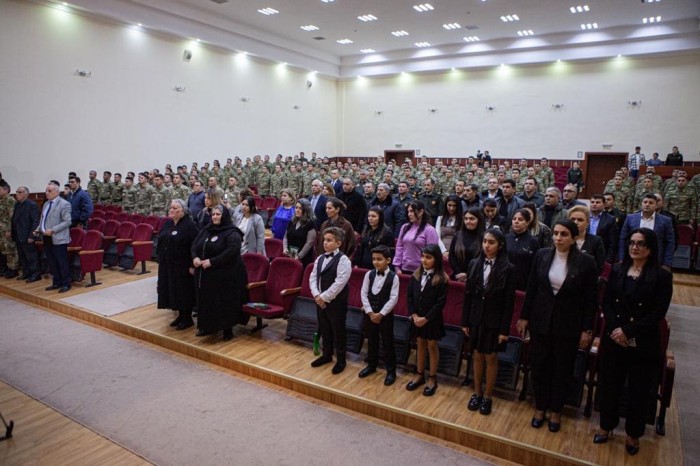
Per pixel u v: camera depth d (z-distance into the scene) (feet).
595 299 9.50
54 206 20.34
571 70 53.31
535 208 13.24
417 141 63.77
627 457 8.99
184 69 45.29
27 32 32.89
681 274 24.21
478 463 9.37
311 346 14.66
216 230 14.57
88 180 37.42
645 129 50.21
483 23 47.16
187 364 14.01
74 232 23.16
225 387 12.56
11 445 9.95
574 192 16.11
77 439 10.18
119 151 39.81
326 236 12.78
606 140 52.24
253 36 49.88
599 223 15.84
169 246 15.47
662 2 39.40
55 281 20.84
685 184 27.37
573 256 9.53
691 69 47.57
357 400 11.26
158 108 43.01
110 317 17.19
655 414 9.76
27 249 22.44
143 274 23.80
